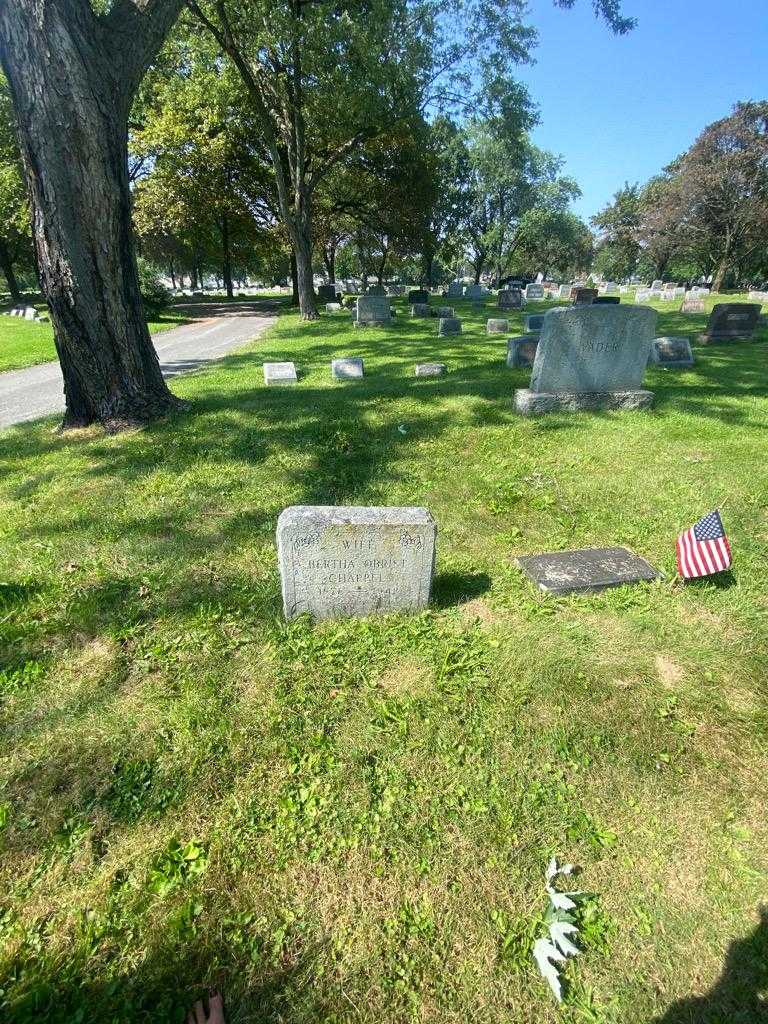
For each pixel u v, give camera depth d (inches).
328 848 85.4
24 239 1412.4
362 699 113.0
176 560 164.2
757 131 1355.8
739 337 577.3
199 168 1066.7
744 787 94.3
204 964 72.1
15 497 212.7
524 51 701.9
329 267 1893.5
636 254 2452.0
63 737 104.7
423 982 69.9
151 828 89.0
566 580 148.2
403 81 676.7
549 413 304.2
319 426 284.2
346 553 130.0
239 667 121.8
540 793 93.2
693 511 190.1
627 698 112.3
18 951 73.8
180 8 261.4
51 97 229.0
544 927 75.2
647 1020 66.7
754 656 123.0
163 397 307.7
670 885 80.4
